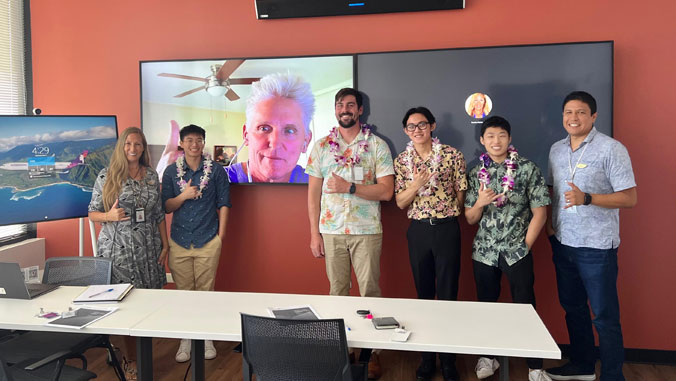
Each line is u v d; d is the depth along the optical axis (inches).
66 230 173.6
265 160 159.2
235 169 161.5
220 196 154.6
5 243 164.1
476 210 128.5
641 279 145.6
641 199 143.7
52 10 171.2
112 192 135.6
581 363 137.7
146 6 166.4
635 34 141.0
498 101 145.9
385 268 157.6
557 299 149.8
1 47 164.2
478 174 129.9
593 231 124.0
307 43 157.5
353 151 141.3
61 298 109.9
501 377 86.4
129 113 169.3
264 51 160.2
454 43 149.7
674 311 144.5
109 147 158.9
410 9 149.8
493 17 147.6
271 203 163.0
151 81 163.8
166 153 164.1
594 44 140.3
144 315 98.0
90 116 156.3
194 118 162.2
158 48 166.2
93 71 170.2
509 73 144.9
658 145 141.6
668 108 140.6
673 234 143.0
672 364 145.4
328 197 141.6
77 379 97.2
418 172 136.2
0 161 144.8
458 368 142.9
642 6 140.3
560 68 142.4
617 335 125.3
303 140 156.9
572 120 124.2
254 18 160.2
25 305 105.0
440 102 148.7
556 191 130.6
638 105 141.9
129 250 136.8
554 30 144.9
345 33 155.2
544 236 149.1
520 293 126.6
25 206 147.8
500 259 128.1
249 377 85.2
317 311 99.1
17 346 110.0
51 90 171.9
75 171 154.6
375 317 95.3
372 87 151.9
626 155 121.9
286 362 81.6
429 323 92.6
